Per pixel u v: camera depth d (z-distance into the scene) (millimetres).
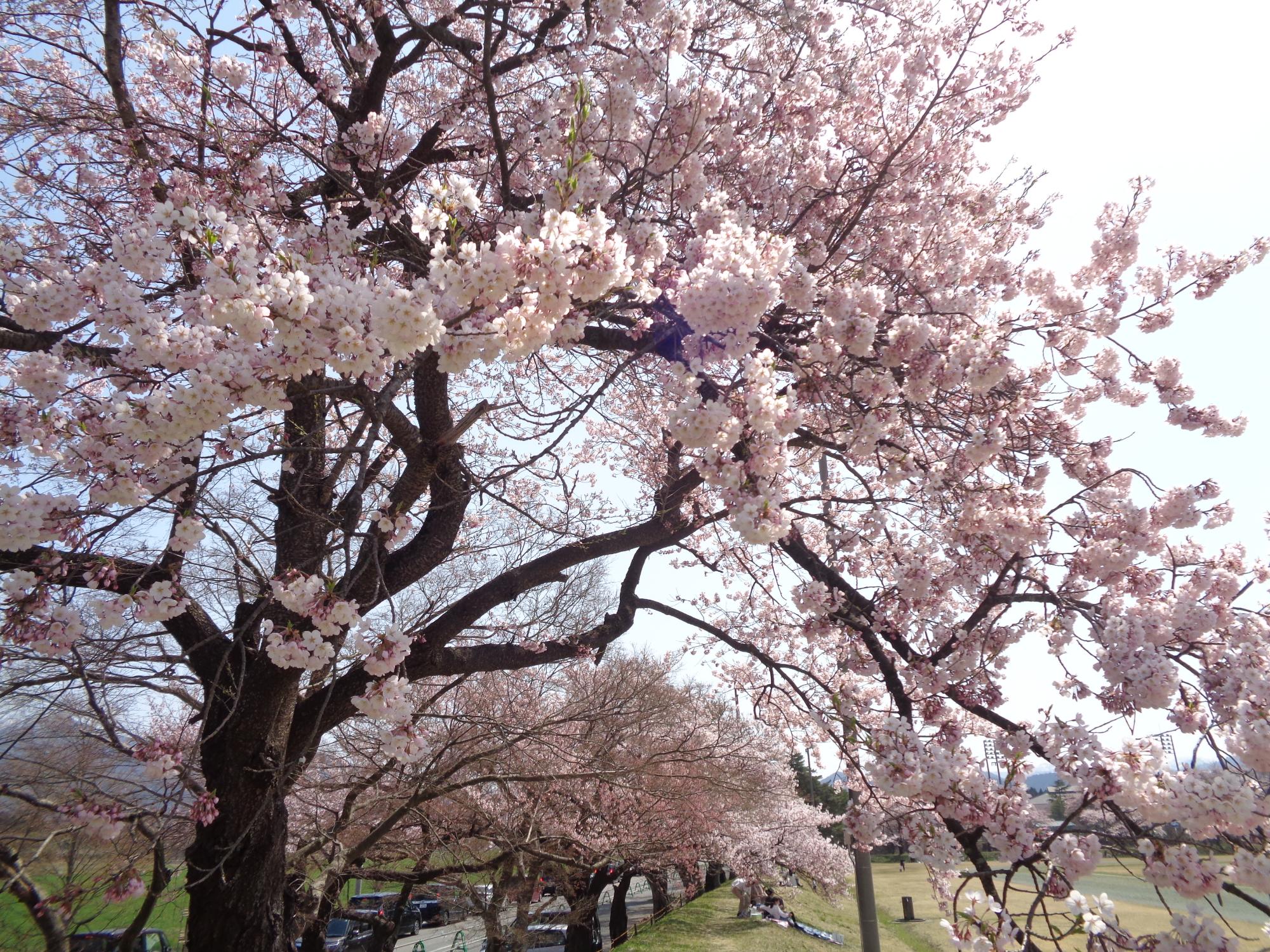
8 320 3621
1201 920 2316
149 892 3422
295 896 5781
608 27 4348
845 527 4617
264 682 4098
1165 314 4996
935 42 5867
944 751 3004
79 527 2521
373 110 5219
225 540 2967
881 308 3574
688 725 11945
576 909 12648
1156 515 4230
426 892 11359
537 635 7102
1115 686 3338
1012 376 4883
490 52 4016
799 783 24844
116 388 3014
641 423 7621
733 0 5254
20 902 3482
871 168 5633
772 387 2840
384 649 2709
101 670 3480
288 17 4773
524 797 10398
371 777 7102
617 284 2281
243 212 3828
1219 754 2732
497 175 5105
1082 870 2705
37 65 5379
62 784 3998
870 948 8492
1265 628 3564
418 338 2121
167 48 4176
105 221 4719
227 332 2486
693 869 16031
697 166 4473
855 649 4734
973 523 3961
